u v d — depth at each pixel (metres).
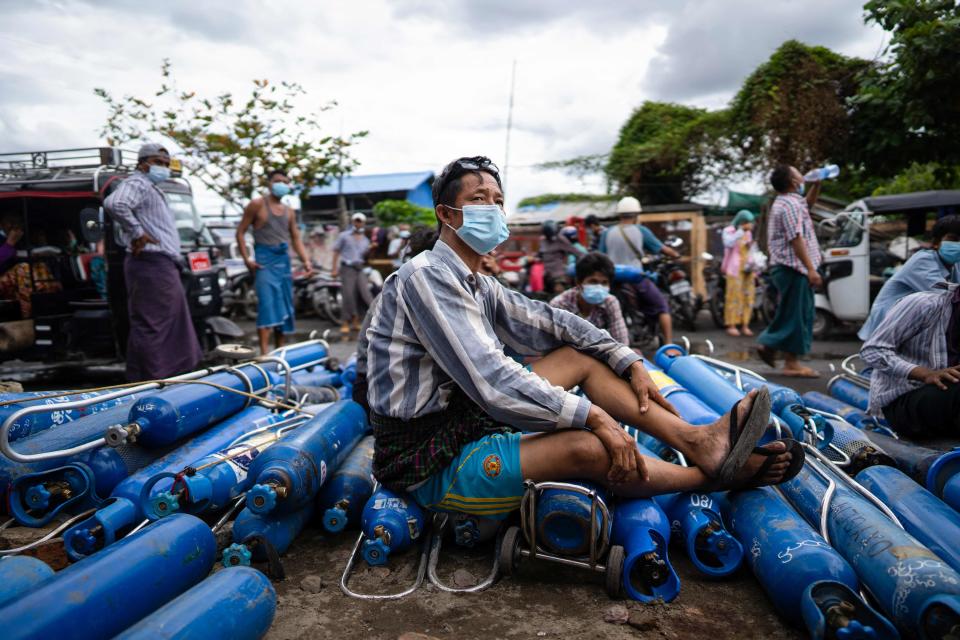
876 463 2.80
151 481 2.40
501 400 2.15
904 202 8.25
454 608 2.19
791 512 2.27
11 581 1.82
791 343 5.74
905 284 3.62
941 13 7.69
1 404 2.74
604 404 2.51
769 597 2.11
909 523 2.24
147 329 5.07
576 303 4.25
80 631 1.59
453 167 2.40
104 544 2.34
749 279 9.31
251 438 3.01
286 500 2.35
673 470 2.31
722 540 2.27
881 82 10.16
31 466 2.65
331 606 2.21
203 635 1.57
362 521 2.46
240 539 2.43
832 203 14.89
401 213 18.77
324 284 11.52
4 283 6.23
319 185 12.46
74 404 2.60
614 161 19.75
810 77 11.47
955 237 3.46
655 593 2.20
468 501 2.29
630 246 7.30
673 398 3.08
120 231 5.79
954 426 3.12
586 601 2.22
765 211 12.93
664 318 7.21
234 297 12.95
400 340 2.30
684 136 16.91
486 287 2.56
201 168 11.78
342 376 4.60
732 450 2.23
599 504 2.17
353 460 2.87
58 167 6.91
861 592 2.03
